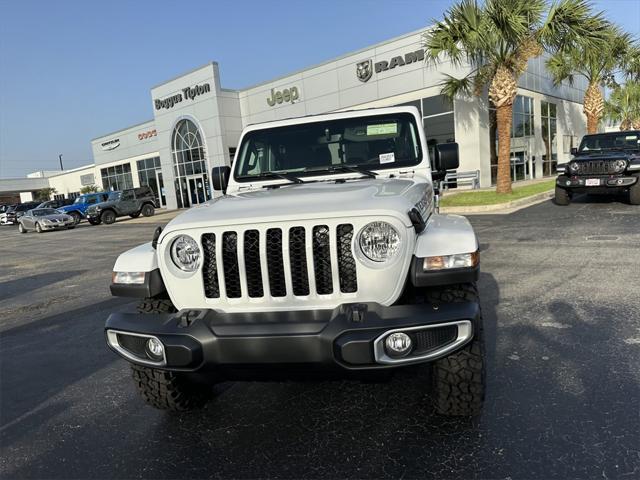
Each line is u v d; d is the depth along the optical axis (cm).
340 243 256
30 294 830
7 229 3475
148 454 295
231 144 3089
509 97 1552
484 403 318
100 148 4522
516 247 816
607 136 1374
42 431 333
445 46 1490
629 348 384
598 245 774
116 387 398
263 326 250
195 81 3111
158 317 276
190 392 336
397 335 243
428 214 324
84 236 2033
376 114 414
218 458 284
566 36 1427
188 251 274
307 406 338
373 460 269
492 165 2256
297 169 417
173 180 3497
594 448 262
